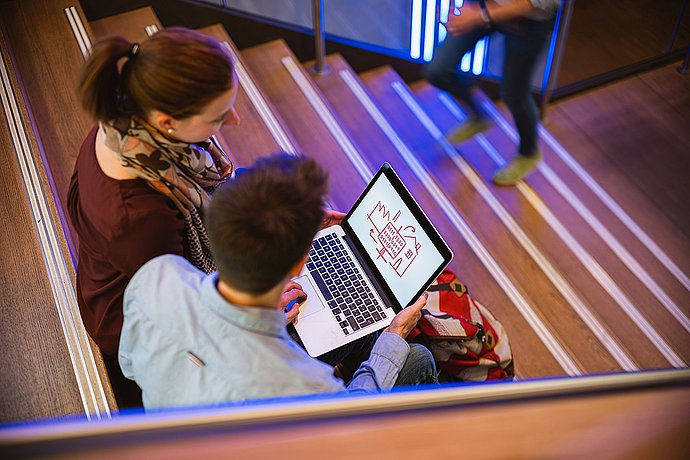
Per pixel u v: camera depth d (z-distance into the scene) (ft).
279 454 2.12
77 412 5.53
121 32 10.32
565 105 13.73
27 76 8.79
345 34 12.35
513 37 9.82
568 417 2.55
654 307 10.79
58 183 7.54
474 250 9.52
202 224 5.48
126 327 4.11
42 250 6.64
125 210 4.73
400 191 6.09
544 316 9.16
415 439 2.31
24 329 6.04
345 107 11.82
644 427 2.60
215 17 11.19
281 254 3.55
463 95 11.35
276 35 11.85
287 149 9.26
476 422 2.42
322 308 5.97
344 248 6.35
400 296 5.99
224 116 4.72
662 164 12.86
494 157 12.59
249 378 3.71
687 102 13.75
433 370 6.04
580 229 11.68
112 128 4.55
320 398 2.42
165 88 4.17
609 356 9.27
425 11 11.97
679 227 11.88
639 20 13.17
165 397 3.90
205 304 3.81
